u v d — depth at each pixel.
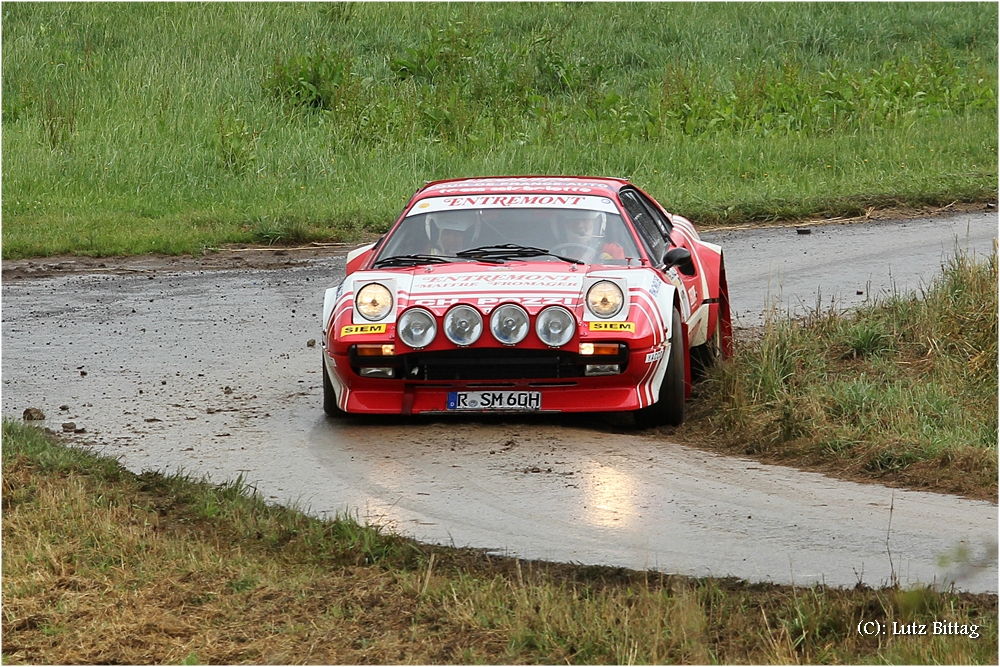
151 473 24.36
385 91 88.00
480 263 29.45
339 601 18.30
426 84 91.44
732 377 29.64
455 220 31.17
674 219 37.31
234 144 72.75
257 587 18.89
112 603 18.38
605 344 26.86
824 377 30.58
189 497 22.97
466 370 27.55
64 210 64.00
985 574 19.25
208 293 46.97
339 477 24.91
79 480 23.70
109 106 81.00
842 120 83.75
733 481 24.44
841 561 19.95
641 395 27.45
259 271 51.66
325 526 21.41
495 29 109.12
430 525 21.92
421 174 70.88
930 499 23.16
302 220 60.19
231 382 33.50
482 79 90.06
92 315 42.97
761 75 93.19
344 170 71.81
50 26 98.12
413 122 79.31
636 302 27.53
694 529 21.61
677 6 117.38
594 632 16.80
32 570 19.53
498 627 17.22
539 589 18.11
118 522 21.61
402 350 27.45
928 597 17.69
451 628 17.31
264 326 41.00
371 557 20.05
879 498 23.28
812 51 108.19
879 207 62.78
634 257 30.03
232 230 59.53
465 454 26.31
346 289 29.16
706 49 107.31
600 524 21.91
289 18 105.06
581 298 27.39
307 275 50.56
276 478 24.89
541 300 27.22
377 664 16.39
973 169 69.38
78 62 90.44
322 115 83.50
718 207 62.94
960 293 35.81
